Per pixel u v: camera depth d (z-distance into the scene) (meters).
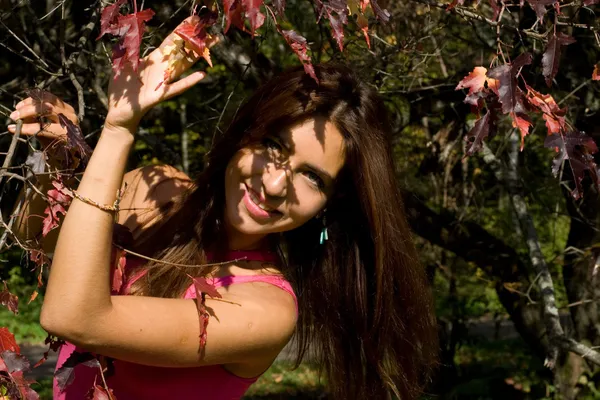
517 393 10.38
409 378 3.03
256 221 2.39
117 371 2.42
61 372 2.14
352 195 2.69
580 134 2.56
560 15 3.08
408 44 5.44
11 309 2.56
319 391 12.02
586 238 8.54
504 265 8.48
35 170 2.37
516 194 7.34
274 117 2.35
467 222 8.49
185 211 2.61
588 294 8.65
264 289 2.45
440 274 10.75
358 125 2.43
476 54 7.30
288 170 2.35
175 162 6.01
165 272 2.48
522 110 2.51
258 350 2.32
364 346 2.94
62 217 2.57
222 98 7.22
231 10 2.05
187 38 2.08
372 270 2.90
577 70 6.73
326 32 5.32
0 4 3.98
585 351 6.59
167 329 2.09
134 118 2.07
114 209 2.02
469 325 12.57
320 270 2.91
